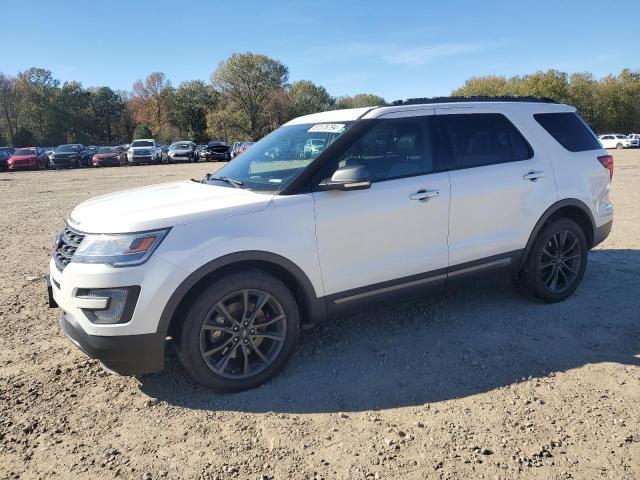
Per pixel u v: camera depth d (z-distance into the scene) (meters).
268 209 3.42
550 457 2.65
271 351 3.52
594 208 4.85
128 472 2.64
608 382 3.36
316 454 2.74
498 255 4.34
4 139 87.88
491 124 4.44
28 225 10.12
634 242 6.99
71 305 3.15
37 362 3.91
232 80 72.62
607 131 85.62
